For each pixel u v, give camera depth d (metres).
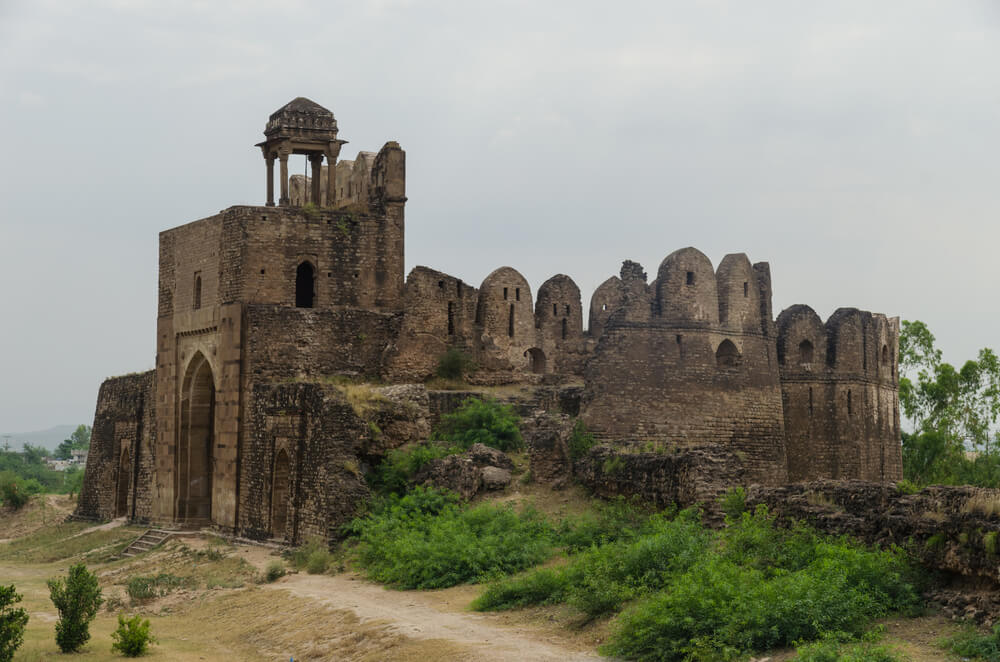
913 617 20.06
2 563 48.16
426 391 43.62
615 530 30.81
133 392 56.50
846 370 50.09
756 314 47.31
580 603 24.39
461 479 37.59
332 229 47.53
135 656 27.53
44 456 185.12
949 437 60.31
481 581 29.78
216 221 47.84
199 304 49.00
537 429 40.09
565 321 50.84
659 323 44.69
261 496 42.75
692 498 30.44
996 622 18.56
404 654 23.69
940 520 21.05
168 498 49.56
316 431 39.50
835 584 20.78
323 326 46.44
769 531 25.06
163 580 36.78
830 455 49.38
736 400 45.84
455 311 49.03
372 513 36.97
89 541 50.31
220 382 46.06
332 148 49.78
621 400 43.62
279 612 30.31
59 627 28.36
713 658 19.92
